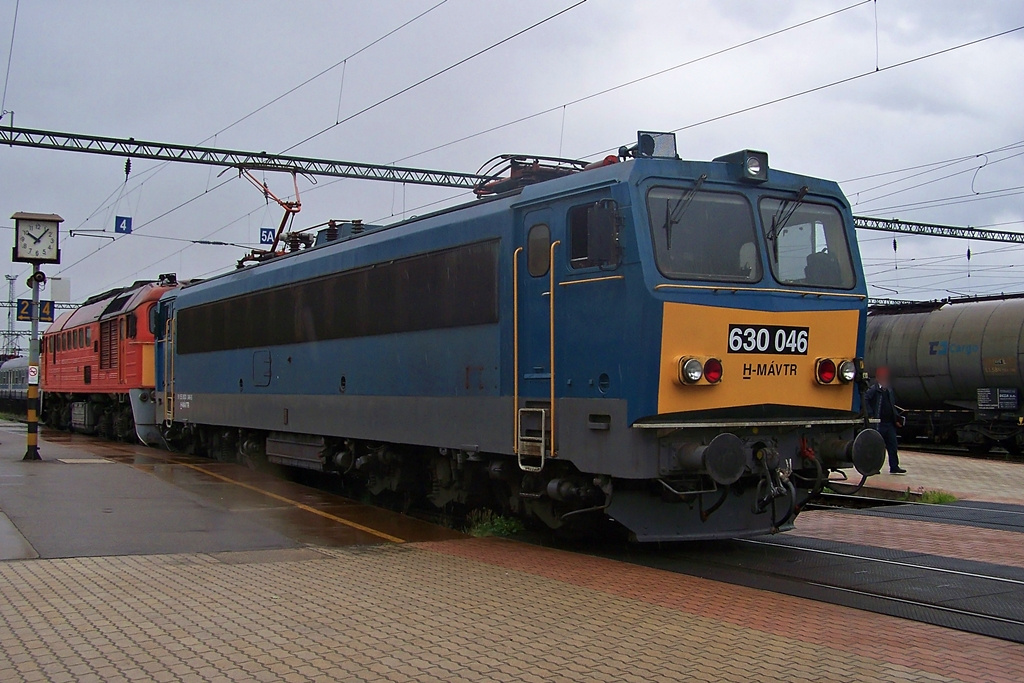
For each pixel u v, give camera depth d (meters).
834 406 9.47
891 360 25.62
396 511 12.91
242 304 17.22
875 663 5.72
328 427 13.91
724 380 8.73
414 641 6.11
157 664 5.54
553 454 9.37
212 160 26.70
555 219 9.49
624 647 6.02
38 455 17.61
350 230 15.20
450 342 11.04
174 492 13.41
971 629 6.55
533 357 9.77
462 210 11.12
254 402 16.58
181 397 20.28
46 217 17.67
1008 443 23.52
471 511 12.14
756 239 9.20
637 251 8.52
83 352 28.14
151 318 23.16
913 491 14.20
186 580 7.82
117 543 9.46
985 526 11.19
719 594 7.57
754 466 8.96
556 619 6.71
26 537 9.59
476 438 10.55
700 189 8.98
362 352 12.99
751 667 5.62
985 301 24.41
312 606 7.00
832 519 11.86
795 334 9.20
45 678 5.25
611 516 8.88
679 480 8.88
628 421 8.48
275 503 12.80
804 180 9.67
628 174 8.73
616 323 8.70
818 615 6.92
